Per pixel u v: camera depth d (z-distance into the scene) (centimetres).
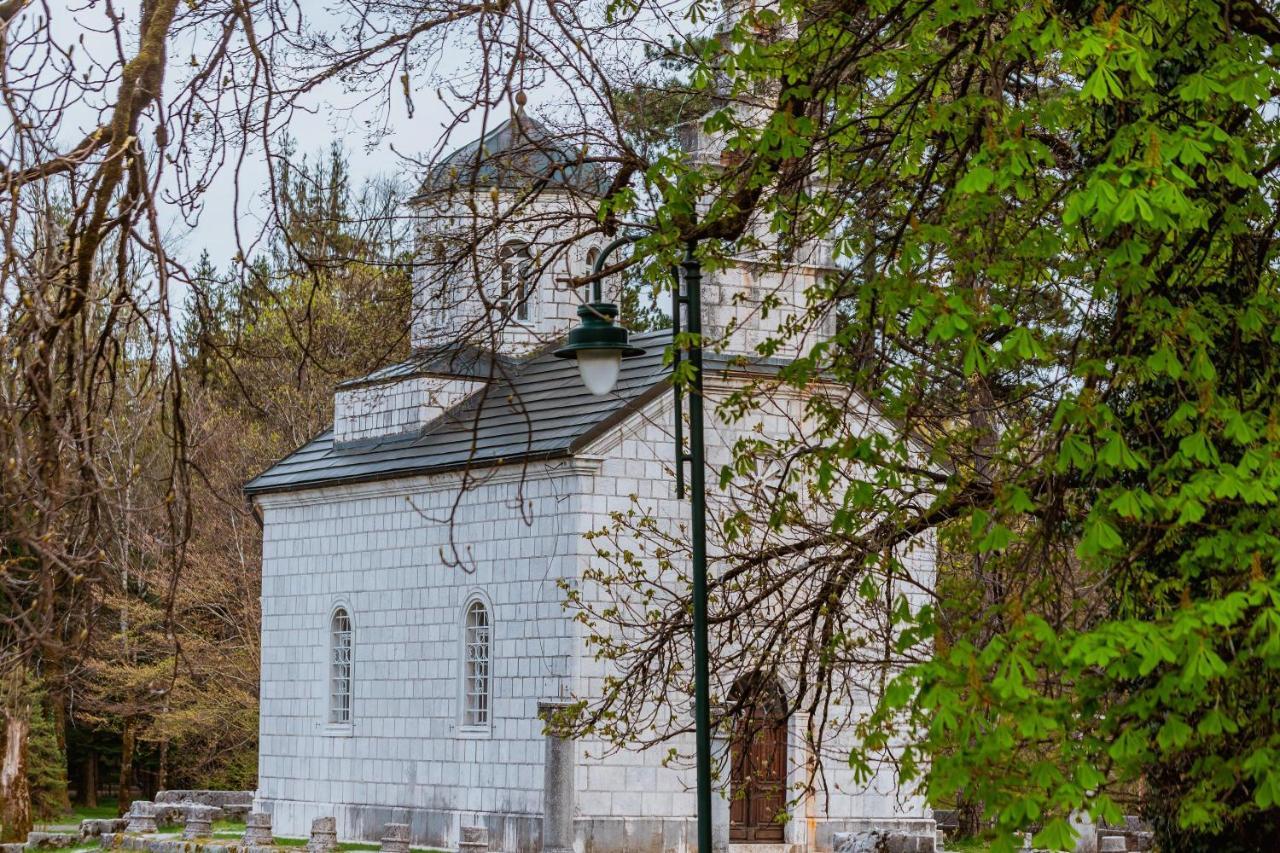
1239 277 1641
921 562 4006
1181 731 1255
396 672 4928
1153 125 1314
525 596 4491
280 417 6206
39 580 953
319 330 3606
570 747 4138
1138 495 1300
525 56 1123
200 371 1223
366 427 5191
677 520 4444
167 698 1109
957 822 4819
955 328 1390
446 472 4709
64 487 1023
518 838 4412
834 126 1855
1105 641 1222
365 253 1745
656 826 4300
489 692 4575
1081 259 1791
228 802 5716
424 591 4850
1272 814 1764
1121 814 1238
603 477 4388
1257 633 1273
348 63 1268
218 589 6319
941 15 1537
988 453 1927
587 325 2244
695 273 2095
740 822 4450
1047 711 1276
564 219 1867
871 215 1945
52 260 1007
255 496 5497
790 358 4434
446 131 1342
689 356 2122
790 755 4500
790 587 3538
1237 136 1559
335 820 4838
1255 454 1316
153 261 1127
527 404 4756
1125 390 1689
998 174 1394
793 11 1823
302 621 5319
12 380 1016
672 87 2312
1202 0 1505
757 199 1914
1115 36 1318
